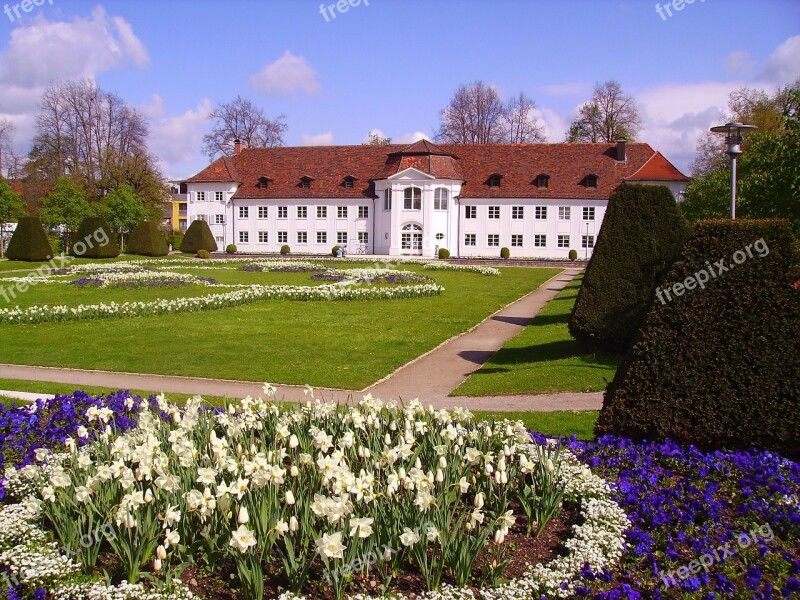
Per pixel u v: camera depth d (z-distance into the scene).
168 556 6.14
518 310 29.53
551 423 11.80
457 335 22.91
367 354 19.28
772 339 8.75
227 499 6.43
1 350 19.52
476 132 93.12
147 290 34.91
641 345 9.27
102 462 7.69
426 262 58.00
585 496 7.81
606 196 68.12
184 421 8.41
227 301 29.03
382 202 72.50
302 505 6.51
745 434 8.82
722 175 37.50
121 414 10.59
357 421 8.39
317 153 78.50
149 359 18.33
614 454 8.94
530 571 6.24
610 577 6.09
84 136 81.12
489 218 70.44
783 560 6.46
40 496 7.58
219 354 19.05
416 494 6.69
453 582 6.14
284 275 45.38
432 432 8.41
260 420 9.21
